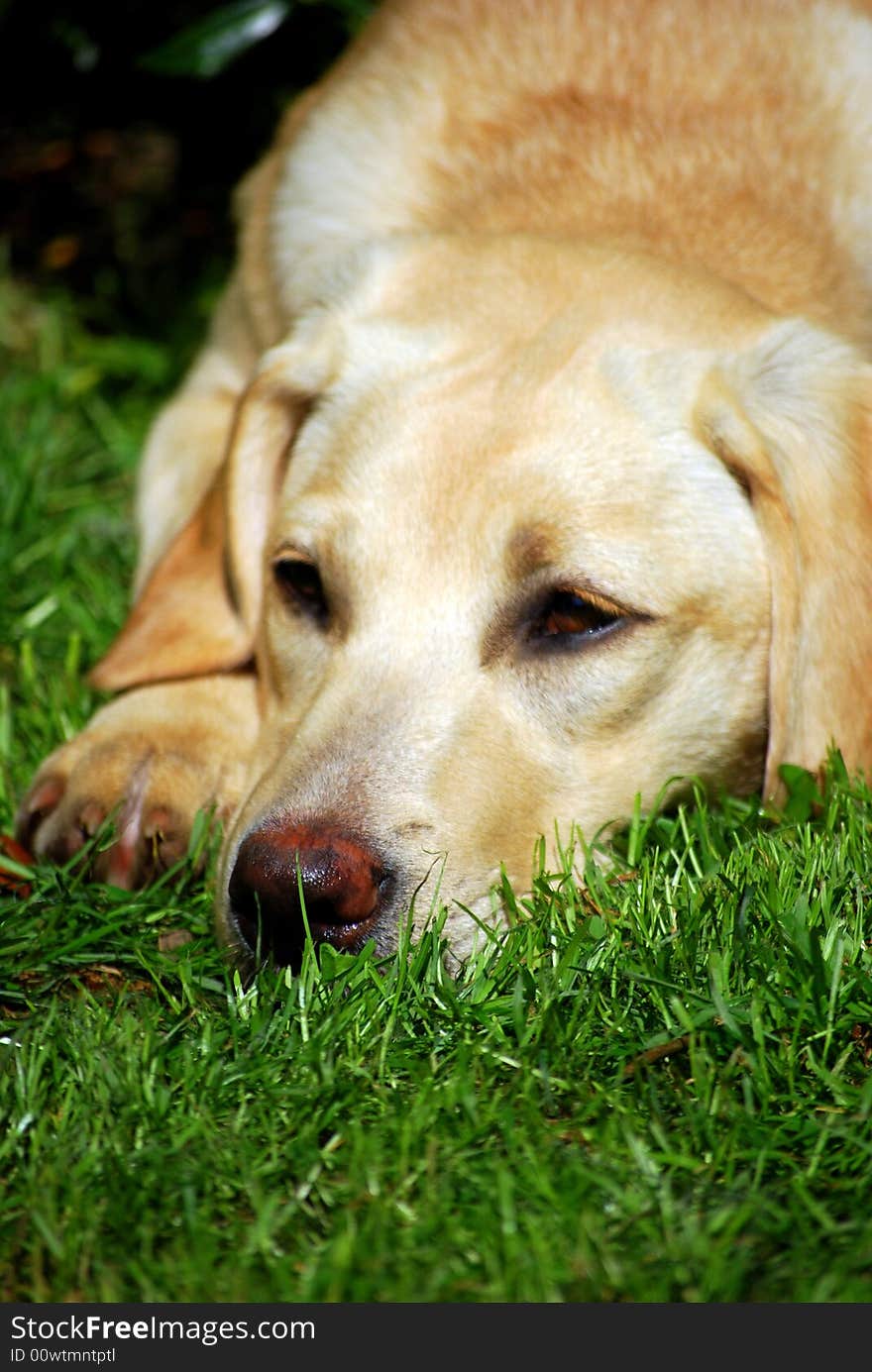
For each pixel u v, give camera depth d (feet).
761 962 8.34
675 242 11.51
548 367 9.98
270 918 8.65
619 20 13.11
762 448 9.87
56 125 21.99
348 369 10.57
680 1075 7.93
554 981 8.25
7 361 19.07
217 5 19.57
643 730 9.93
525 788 9.51
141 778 10.47
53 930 9.14
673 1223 6.74
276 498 11.39
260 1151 7.34
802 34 12.99
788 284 11.37
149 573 13.52
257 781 10.19
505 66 13.07
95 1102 7.57
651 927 8.69
